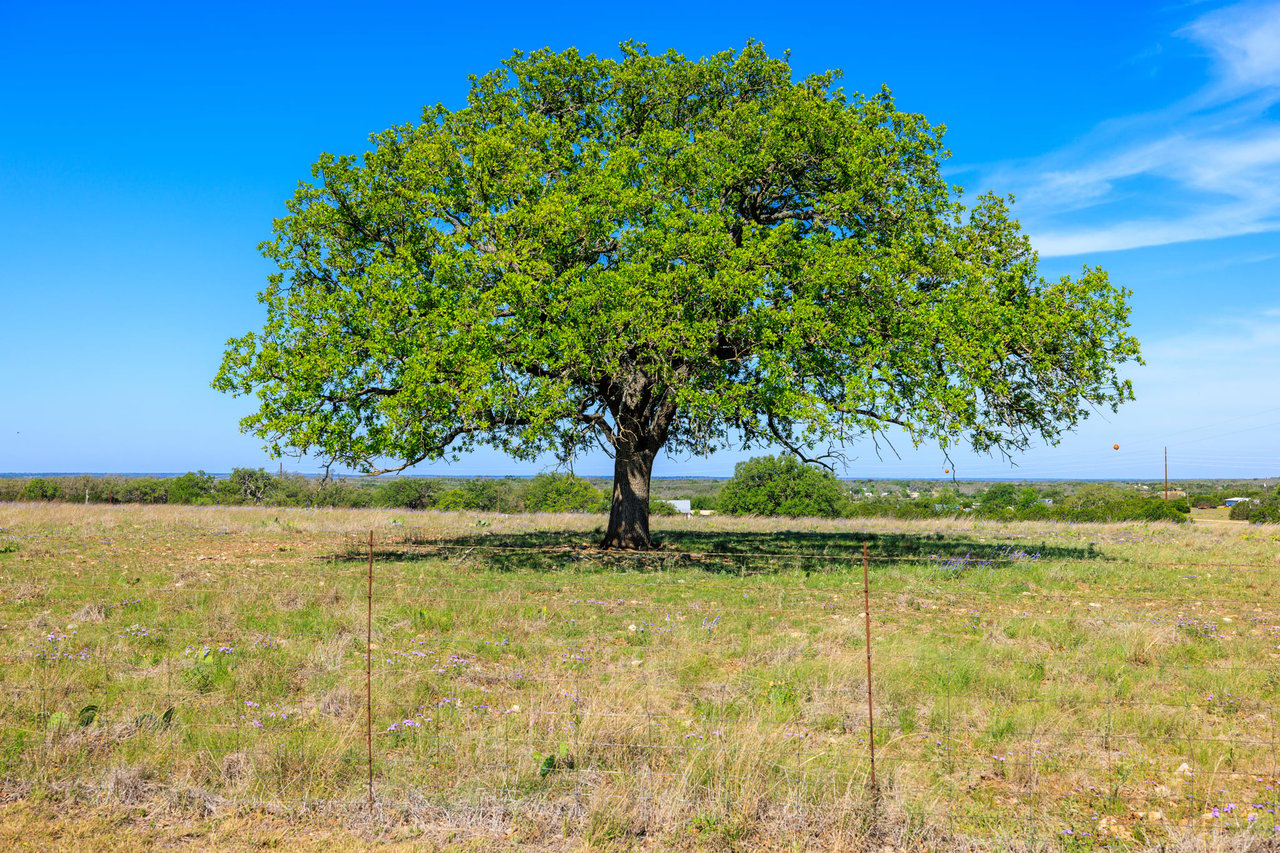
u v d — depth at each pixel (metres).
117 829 5.53
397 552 21.64
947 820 5.70
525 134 21.03
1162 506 44.03
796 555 22.11
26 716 7.42
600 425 21.66
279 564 18.75
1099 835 5.57
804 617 13.05
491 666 9.62
